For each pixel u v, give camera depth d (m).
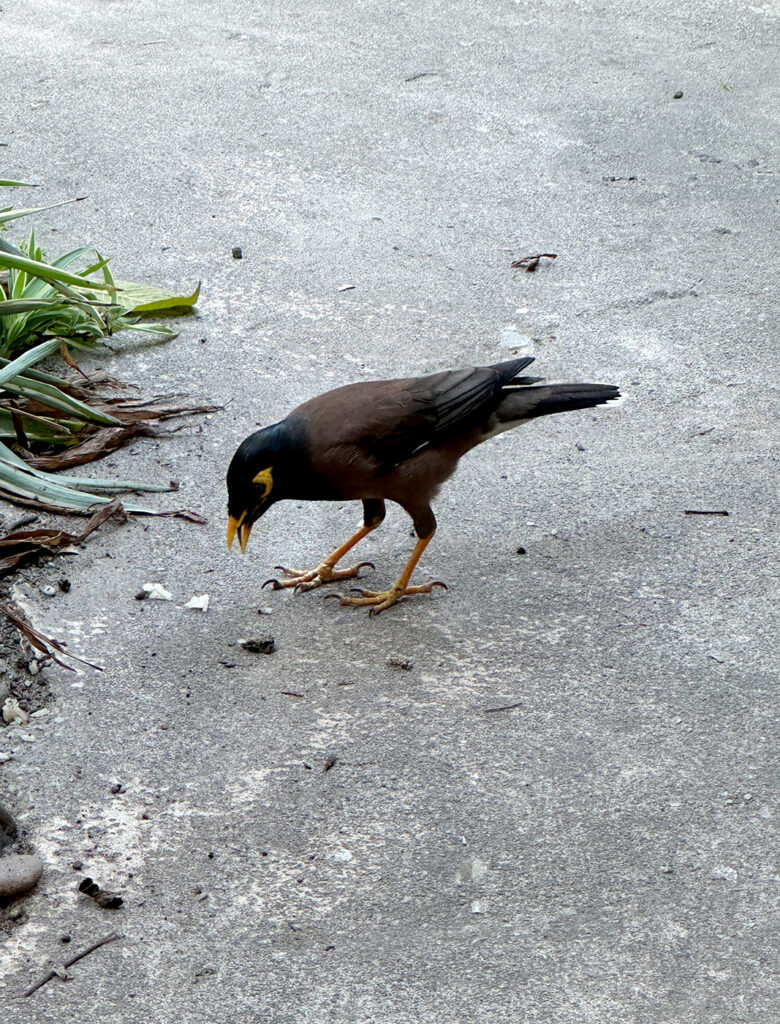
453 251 7.39
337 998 3.32
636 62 9.83
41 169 7.99
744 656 4.64
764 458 5.80
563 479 5.64
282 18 10.47
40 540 4.96
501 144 8.59
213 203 7.74
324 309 6.78
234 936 3.49
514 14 10.68
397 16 10.57
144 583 4.89
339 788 4.00
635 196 8.03
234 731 4.21
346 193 7.95
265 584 4.94
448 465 4.82
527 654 4.64
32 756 4.05
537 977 3.40
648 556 5.17
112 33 10.06
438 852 3.79
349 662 4.58
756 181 8.24
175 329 6.55
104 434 5.63
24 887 3.56
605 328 6.74
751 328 6.79
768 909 3.64
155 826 3.83
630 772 4.11
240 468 4.59
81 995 3.29
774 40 10.27
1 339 6.09
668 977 3.42
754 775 4.12
